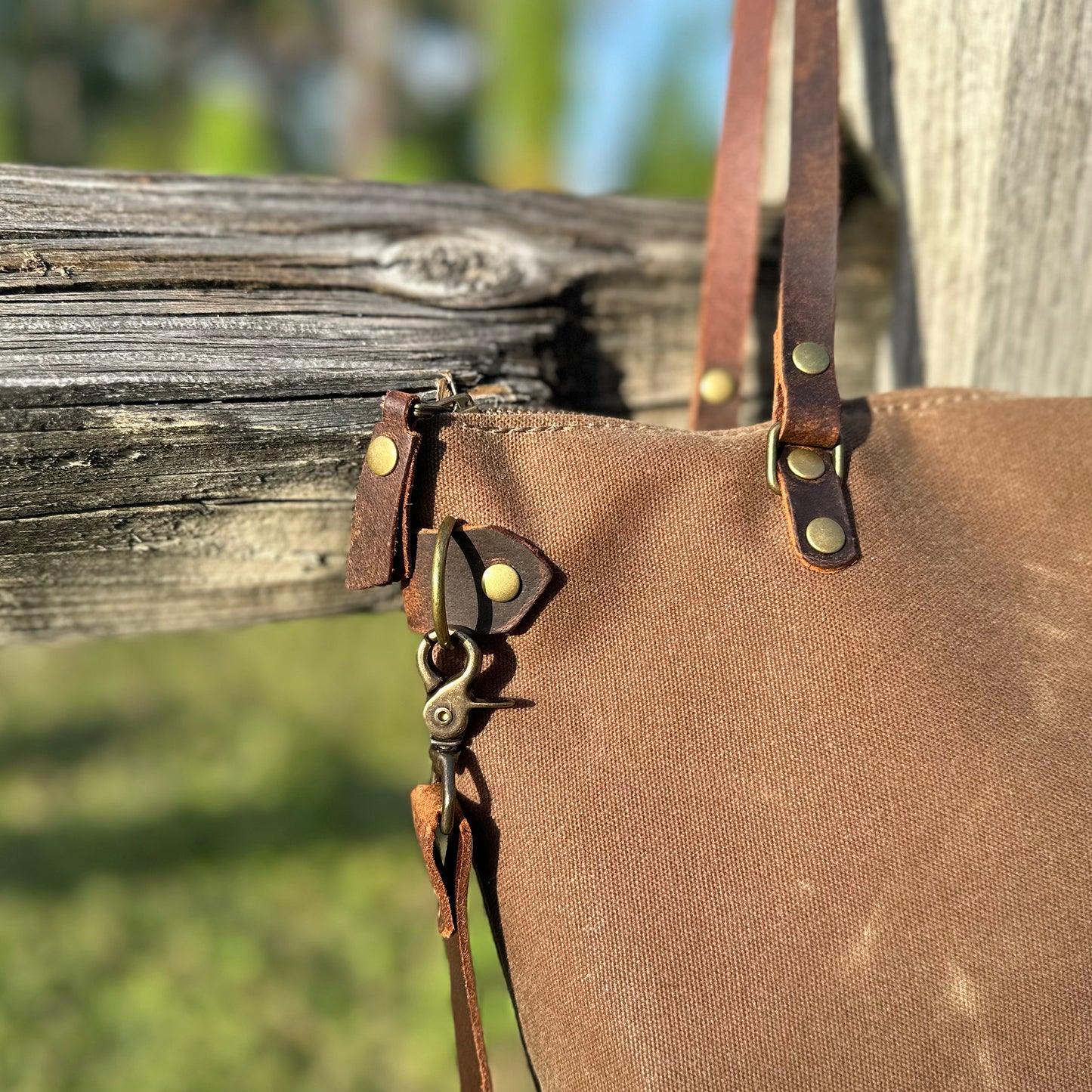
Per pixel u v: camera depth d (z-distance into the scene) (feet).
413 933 2.59
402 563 0.84
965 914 0.79
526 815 0.81
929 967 0.79
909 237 1.26
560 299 1.16
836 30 0.99
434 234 1.15
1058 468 0.92
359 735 3.76
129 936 2.54
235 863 2.86
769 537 0.86
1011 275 1.19
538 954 0.81
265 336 1.00
